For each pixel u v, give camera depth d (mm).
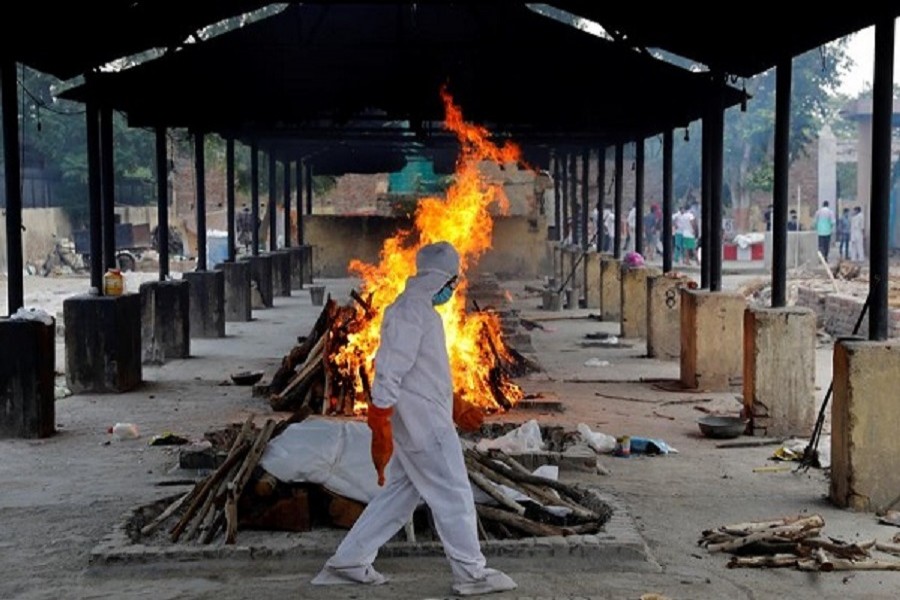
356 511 8320
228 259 25859
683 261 45125
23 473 10766
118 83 17656
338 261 38688
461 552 7125
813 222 50812
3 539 8492
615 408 14156
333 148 34344
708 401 14672
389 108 19500
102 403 14703
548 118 19641
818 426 10938
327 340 13195
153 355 18469
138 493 9891
